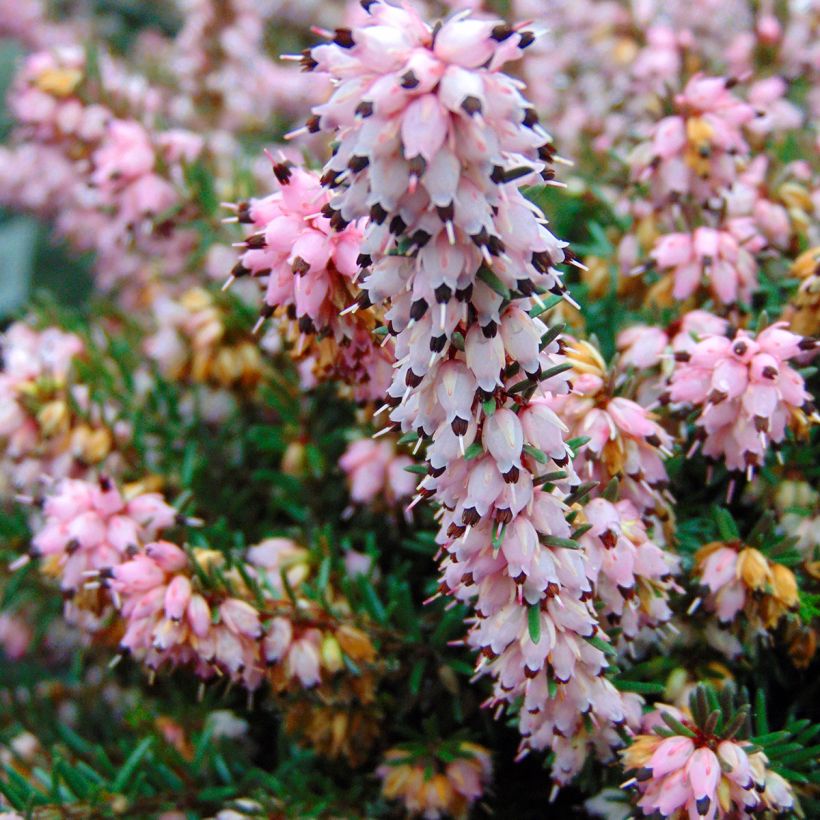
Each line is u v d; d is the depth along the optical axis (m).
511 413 0.10
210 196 0.19
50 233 0.34
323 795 0.15
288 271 0.12
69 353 0.18
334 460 0.17
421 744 0.14
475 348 0.10
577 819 0.15
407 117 0.09
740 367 0.12
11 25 0.34
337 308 0.12
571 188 0.20
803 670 0.15
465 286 0.09
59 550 0.14
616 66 0.23
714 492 0.16
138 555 0.13
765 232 0.16
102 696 0.19
